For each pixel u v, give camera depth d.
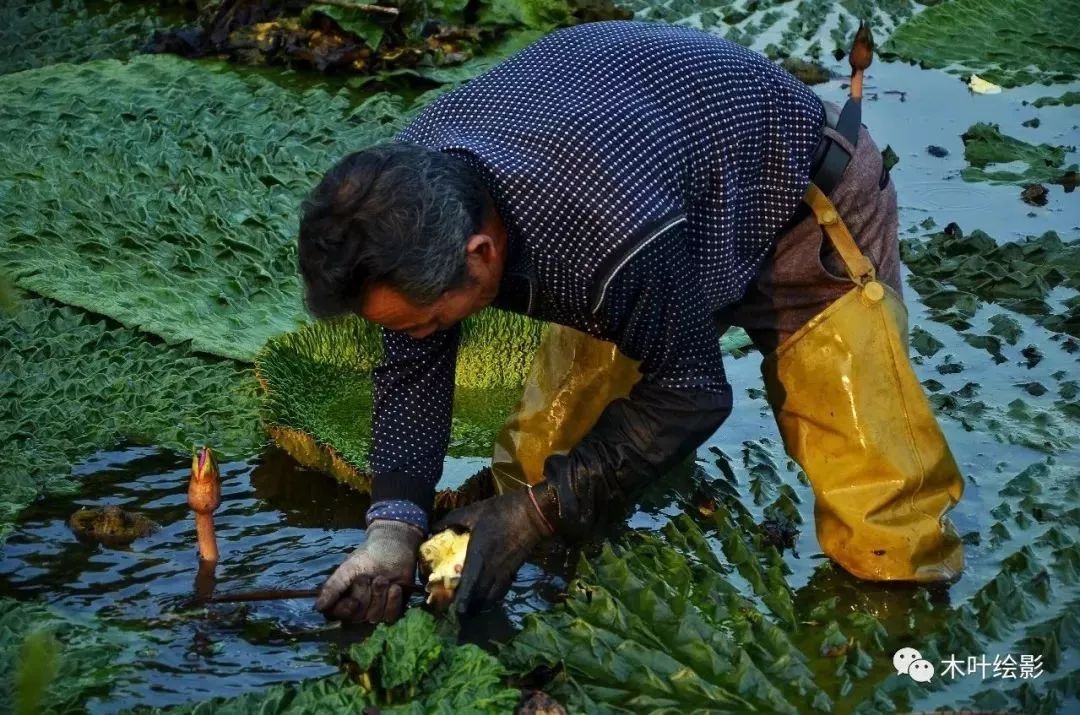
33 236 4.13
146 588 2.78
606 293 2.21
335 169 2.07
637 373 2.92
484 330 3.63
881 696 2.47
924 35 5.96
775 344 2.73
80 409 3.42
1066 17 6.04
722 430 3.44
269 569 2.86
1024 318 3.91
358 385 3.57
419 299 2.09
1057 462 3.22
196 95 5.32
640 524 3.05
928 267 4.16
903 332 2.69
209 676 2.52
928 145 4.99
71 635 2.61
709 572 2.83
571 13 6.11
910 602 2.74
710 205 2.36
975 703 2.45
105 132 4.95
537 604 2.76
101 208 4.38
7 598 2.72
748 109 2.41
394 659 2.40
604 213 2.17
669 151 2.26
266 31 5.73
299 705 2.37
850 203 2.65
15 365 3.56
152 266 4.00
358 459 3.17
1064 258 4.14
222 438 3.35
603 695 2.46
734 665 2.54
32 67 5.72
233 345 3.69
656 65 2.34
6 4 6.40
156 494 3.13
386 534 2.56
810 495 3.16
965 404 3.47
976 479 3.17
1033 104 5.32
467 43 5.84
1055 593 2.77
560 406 2.97
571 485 2.47
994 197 4.59
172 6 6.43
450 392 2.59
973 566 2.85
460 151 2.20
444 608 2.58
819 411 2.70
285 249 4.18
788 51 5.82
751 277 2.55
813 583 2.83
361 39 5.69
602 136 2.21
